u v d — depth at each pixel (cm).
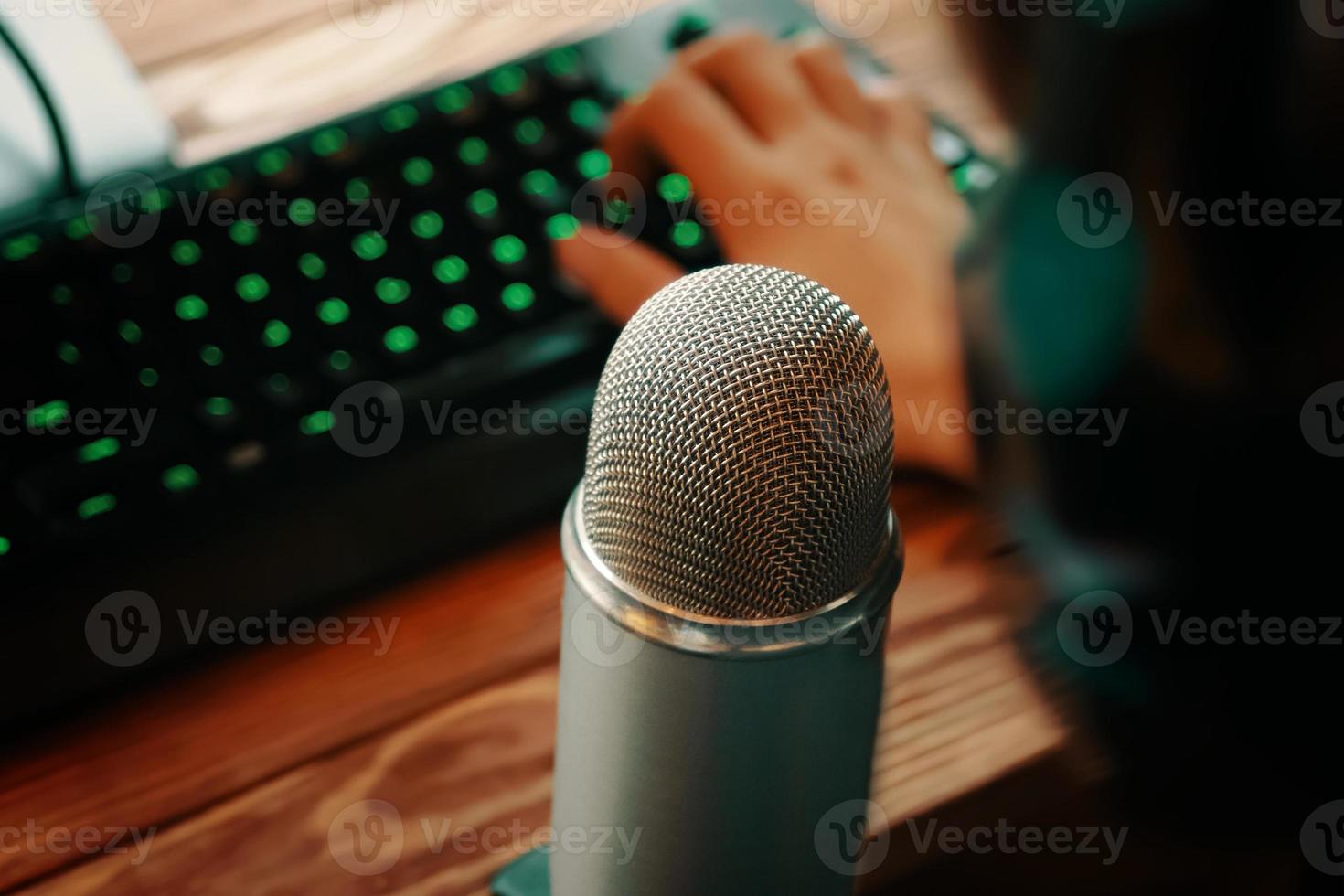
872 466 34
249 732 56
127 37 86
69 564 56
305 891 51
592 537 36
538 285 67
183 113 80
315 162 70
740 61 80
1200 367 64
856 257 73
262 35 86
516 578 61
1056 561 62
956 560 62
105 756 55
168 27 87
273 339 64
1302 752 56
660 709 36
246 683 57
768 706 36
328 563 59
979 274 70
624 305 66
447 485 60
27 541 56
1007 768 55
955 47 68
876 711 40
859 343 34
